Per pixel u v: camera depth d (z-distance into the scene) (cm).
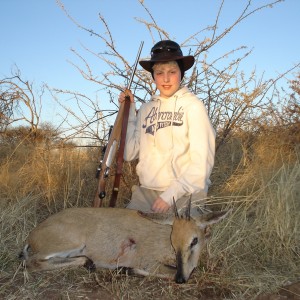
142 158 220
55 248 188
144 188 219
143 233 193
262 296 176
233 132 304
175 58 212
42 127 338
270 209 217
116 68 279
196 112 210
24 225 218
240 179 257
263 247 206
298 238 205
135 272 187
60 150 296
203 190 206
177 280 174
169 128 214
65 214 196
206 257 197
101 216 196
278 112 313
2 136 336
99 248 193
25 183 266
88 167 284
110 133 228
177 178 206
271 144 298
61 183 265
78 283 181
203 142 206
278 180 242
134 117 228
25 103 337
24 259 192
